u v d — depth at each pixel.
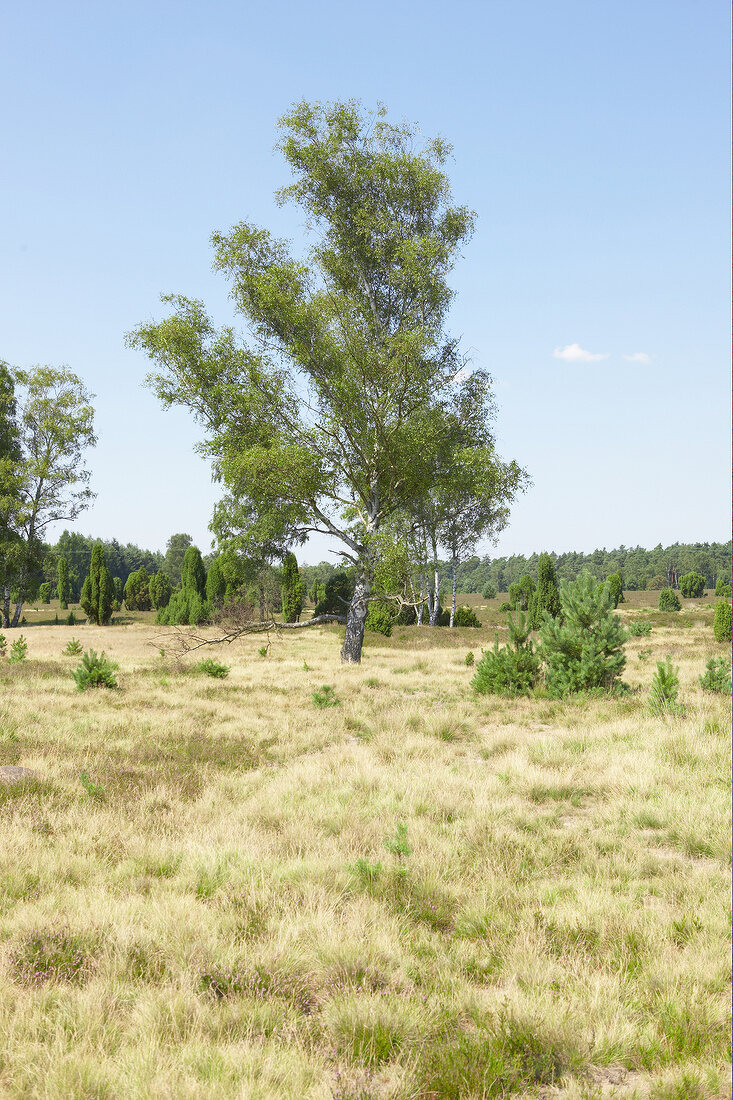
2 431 50.66
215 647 37.25
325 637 45.00
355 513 26.88
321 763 11.13
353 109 25.58
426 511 27.84
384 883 6.34
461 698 17.95
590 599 17.20
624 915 5.48
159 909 5.45
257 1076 3.51
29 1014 4.06
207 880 6.35
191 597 56.03
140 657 30.53
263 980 4.50
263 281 24.56
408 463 25.17
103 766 10.88
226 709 16.84
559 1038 3.81
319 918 5.37
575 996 4.23
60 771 10.40
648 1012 4.20
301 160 25.38
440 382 26.94
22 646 27.39
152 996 4.25
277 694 19.59
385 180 25.56
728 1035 3.84
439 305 25.88
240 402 24.94
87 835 7.51
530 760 10.88
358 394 24.44
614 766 9.91
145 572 82.94
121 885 6.26
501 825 7.91
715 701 13.95
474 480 25.78
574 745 11.48
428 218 26.53
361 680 21.78
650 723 12.40
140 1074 3.43
